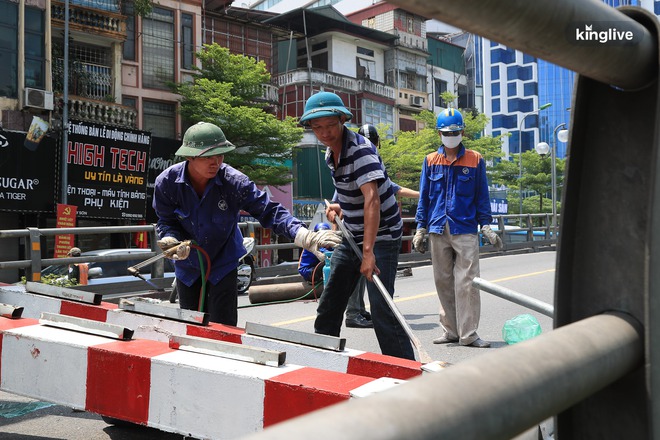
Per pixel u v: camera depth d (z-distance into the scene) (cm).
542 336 65
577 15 60
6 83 1989
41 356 241
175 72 2645
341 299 362
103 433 317
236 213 363
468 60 5253
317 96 346
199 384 205
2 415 346
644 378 77
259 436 37
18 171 1966
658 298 77
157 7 2605
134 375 218
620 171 84
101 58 2425
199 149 338
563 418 83
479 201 541
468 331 546
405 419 42
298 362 255
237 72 2666
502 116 7938
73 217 1997
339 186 354
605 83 79
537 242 2050
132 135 2219
